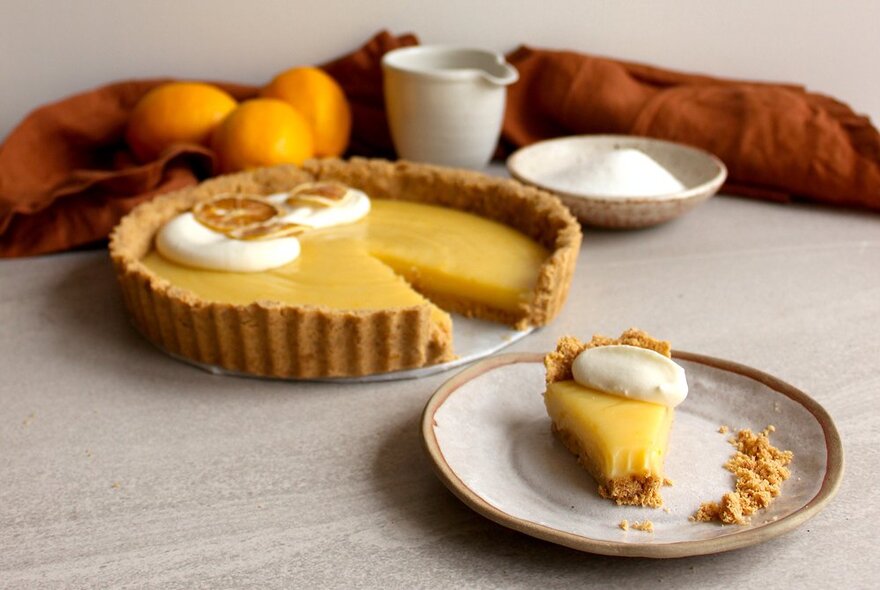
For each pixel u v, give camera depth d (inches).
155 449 28.4
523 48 41.2
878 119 42.8
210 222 32.9
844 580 25.3
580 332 31.9
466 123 38.0
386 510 26.8
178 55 39.8
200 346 30.3
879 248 36.2
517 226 34.5
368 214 35.0
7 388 30.2
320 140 38.5
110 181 35.3
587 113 39.9
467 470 26.9
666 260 35.4
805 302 33.4
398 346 29.9
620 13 41.3
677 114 39.1
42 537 26.3
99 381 30.4
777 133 38.2
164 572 25.5
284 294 30.9
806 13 41.6
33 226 35.4
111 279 34.6
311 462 28.0
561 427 27.7
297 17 39.9
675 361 29.3
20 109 39.6
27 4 38.3
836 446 26.9
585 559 25.8
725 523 25.9
